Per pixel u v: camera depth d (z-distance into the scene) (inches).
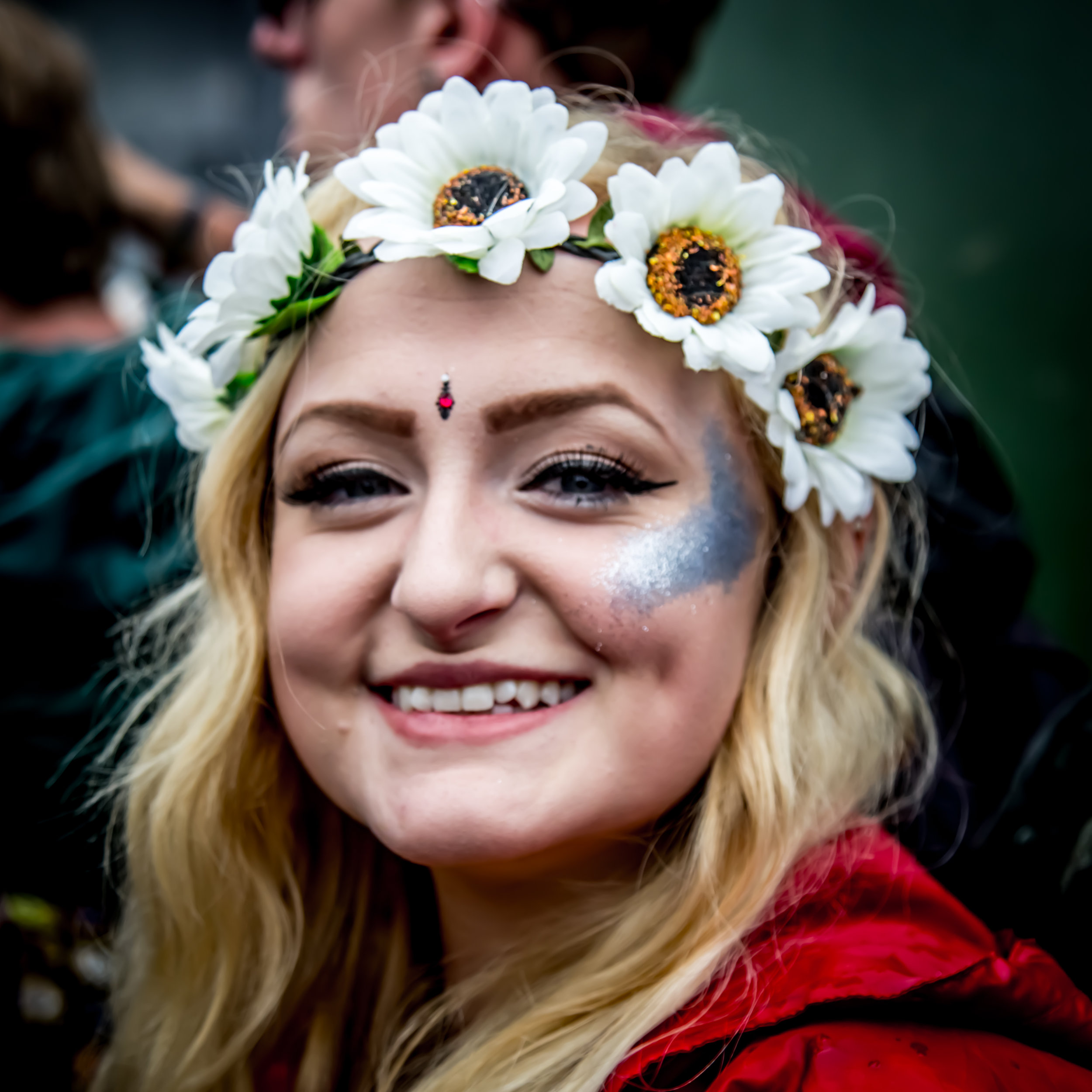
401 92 65.8
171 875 53.1
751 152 56.0
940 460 60.2
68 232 75.2
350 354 42.4
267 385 47.7
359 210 48.6
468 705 41.3
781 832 43.2
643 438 40.8
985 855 58.2
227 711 51.4
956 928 42.3
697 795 45.2
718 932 42.2
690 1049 38.1
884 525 50.3
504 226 39.4
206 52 160.1
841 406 45.1
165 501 67.4
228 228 89.6
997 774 60.0
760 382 41.1
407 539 41.7
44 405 68.6
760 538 43.9
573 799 40.3
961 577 60.8
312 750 44.5
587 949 45.0
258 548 51.9
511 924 46.2
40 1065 64.0
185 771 52.0
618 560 40.2
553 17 62.7
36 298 75.9
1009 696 60.9
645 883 44.8
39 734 65.2
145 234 89.3
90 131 77.4
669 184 41.4
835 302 47.7
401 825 41.0
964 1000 37.9
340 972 55.3
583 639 40.3
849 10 110.3
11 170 72.0
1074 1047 40.2
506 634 40.7
